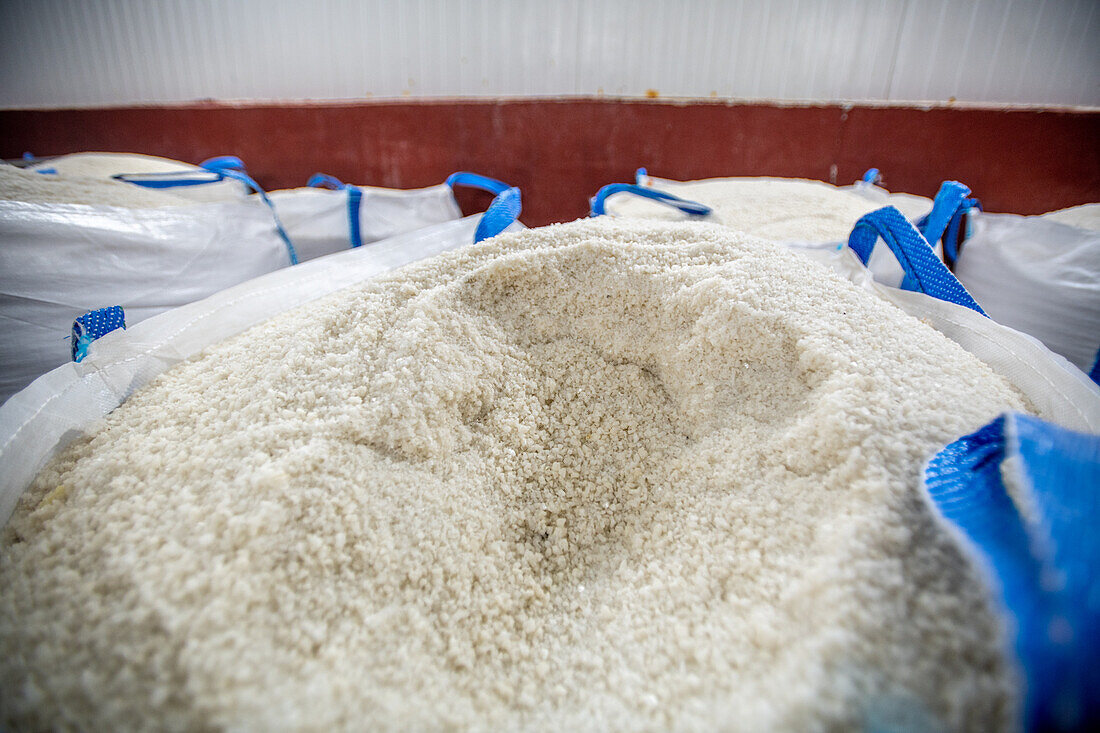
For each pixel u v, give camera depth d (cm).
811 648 20
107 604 23
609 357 40
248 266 69
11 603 23
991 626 19
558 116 113
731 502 30
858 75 110
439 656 26
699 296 37
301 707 20
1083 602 15
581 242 42
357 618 25
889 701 18
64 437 34
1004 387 37
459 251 43
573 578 32
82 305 55
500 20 111
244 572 24
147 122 122
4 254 51
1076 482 19
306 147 119
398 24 113
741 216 85
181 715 20
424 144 116
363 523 27
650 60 112
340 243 86
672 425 37
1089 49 102
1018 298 69
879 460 26
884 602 21
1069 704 14
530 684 26
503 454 35
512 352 39
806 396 32
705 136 113
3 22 122
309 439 29
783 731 19
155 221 61
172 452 30
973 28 104
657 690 24
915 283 55
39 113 125
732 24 108
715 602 26
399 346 34
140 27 121
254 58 120
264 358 36
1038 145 105
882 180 112
